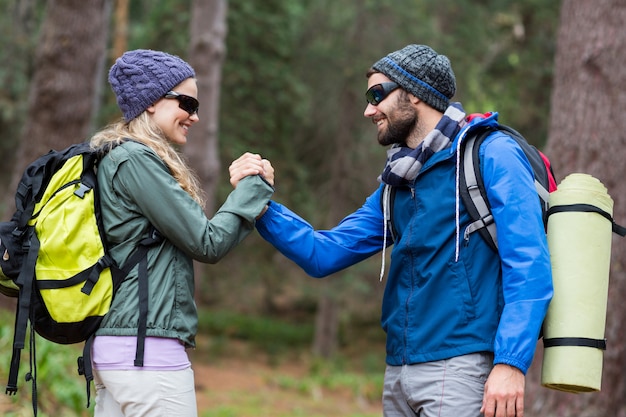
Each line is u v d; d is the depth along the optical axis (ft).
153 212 9.95
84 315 9.80
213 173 38.50
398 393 11.19
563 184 10.84
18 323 9.66
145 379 9.87
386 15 67.05
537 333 9.70
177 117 10.75
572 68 24.25
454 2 69.72
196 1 38.78
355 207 70.69
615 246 23.57
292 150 70.79
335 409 51.21
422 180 10.94
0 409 19.12
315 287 75.82
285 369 70.49
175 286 10.18
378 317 92.99
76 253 9.81
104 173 10.18
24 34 54.44
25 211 10.03
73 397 21.83
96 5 35.88
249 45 64.59
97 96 36.91
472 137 10.79
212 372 57.36
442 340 10.52
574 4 24.34
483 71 67.21
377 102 11.30
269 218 11.84
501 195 10.18
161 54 10.77
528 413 23.58
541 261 9.91
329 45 68.80
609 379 23.21
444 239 10.63
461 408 10.28
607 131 23.67
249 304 98.58
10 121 60.08
